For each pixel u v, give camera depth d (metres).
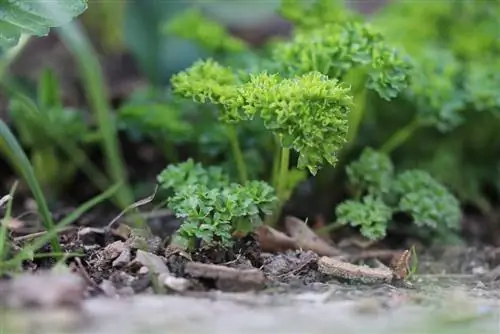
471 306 0.38
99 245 0.44
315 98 0.41
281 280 0.41
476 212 0.54
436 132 0.53
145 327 0.36
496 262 0.47
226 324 0.36
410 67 0.45
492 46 0.55
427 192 0.47
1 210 0.46
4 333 0.35
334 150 0.41
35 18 0.42
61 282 0.37
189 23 0.52
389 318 0.37
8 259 0.41
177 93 0.44
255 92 0.41
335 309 0.38
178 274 0.40
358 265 0.44
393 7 0.58
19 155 0.42
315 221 0.49
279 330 0.36
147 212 0.49
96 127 0.56
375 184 0.46
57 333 0.36
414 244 0.48
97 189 0.55
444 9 0.56
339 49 0.44
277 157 0.46
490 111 0.51
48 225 0.42
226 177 0.45
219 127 0.49
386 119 0.52
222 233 0.41
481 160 0.54
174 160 0.52
